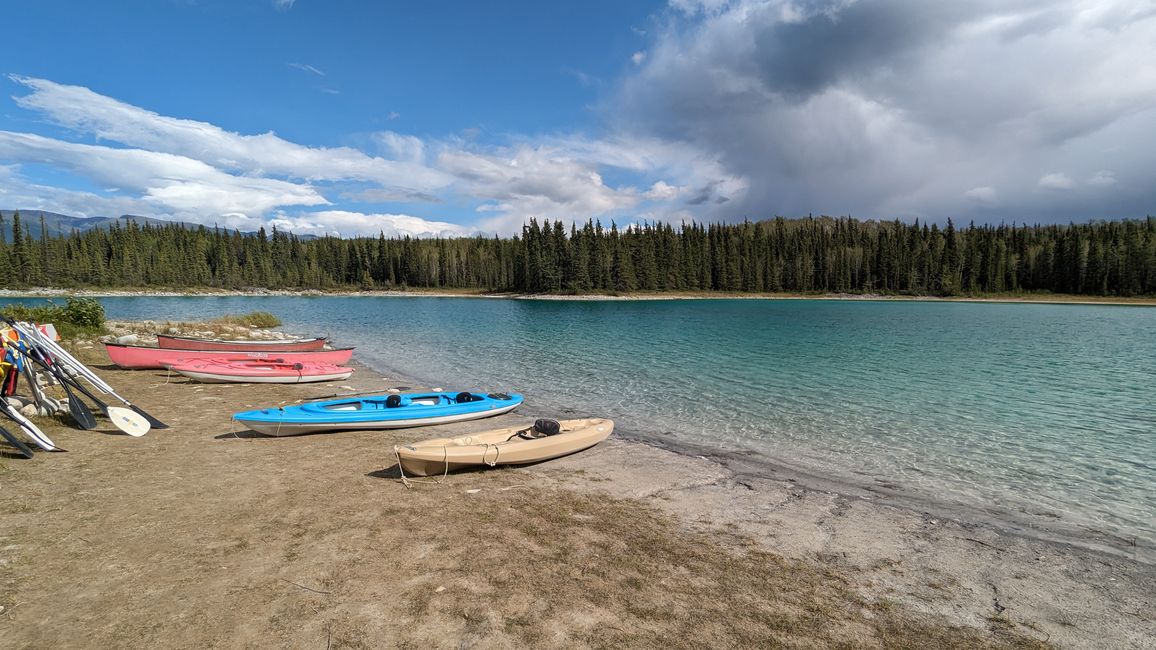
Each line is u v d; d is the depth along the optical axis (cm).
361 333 3988
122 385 1697
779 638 520
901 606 598
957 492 991
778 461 1153
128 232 14350
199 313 6012
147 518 725
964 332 4394
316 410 1231
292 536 686
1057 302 10681
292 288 14288
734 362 2583
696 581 621
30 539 650
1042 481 1055
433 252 17325
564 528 748
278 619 507
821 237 15225
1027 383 2103
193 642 469
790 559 696
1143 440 1338
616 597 573
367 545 666
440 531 716
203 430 1202
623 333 4078
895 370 2389
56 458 960
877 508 900
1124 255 11062
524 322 5184
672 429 1401
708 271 13450
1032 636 556
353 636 485
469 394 1440
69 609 512
